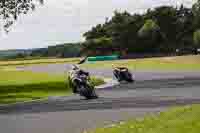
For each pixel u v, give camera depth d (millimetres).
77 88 22328
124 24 120250
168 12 120125
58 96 24594
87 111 16266
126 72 33281
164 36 108000
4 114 16797
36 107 19062
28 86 32281
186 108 12648
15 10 37062
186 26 117125
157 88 25656
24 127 13055
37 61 127625
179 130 9500
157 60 75000
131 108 16250
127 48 113125
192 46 109812
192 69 50344
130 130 10461
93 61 90125
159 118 11594
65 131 11797
